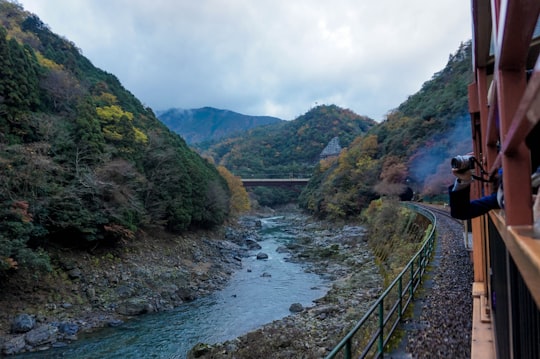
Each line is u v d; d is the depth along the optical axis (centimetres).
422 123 5259
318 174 8231
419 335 665
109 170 2639
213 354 1247
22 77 2483
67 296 1883
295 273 2694
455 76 6412
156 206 3191
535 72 64
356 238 3728
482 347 505
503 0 92
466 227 949
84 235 2277
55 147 2389
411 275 880
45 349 1405
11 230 1773
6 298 1695
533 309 123
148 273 2336
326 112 15588
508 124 121
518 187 127
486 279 575
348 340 379
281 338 1301
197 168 4253
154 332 1586
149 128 4359
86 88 4109
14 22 4791
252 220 6519
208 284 2355
